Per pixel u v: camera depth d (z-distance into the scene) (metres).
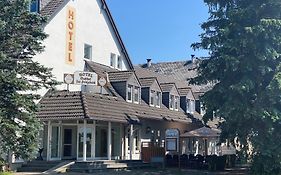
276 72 23.48
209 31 26.48
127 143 35.62
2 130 17.78
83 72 31.48
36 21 19.80
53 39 32.03
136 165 31.64
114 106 31.83
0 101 18.38
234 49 23.88
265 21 23.28
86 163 27.56
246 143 24.73
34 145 18.80
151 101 40.09
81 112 27.92
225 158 33.25
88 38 36.31
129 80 36.38
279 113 23.11
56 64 32.25
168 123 42.41
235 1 26.62
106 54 38.84
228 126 24.83
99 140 32.94
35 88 19.88
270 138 23.36
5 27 18.78
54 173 25.45
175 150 29.86
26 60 20.03
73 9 34.50
